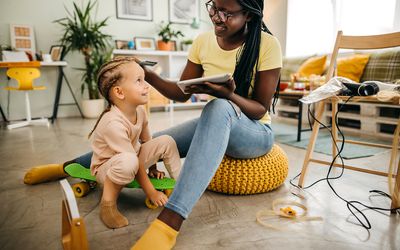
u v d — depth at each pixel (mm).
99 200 1225
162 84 1209
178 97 1257
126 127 1044
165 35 4551
